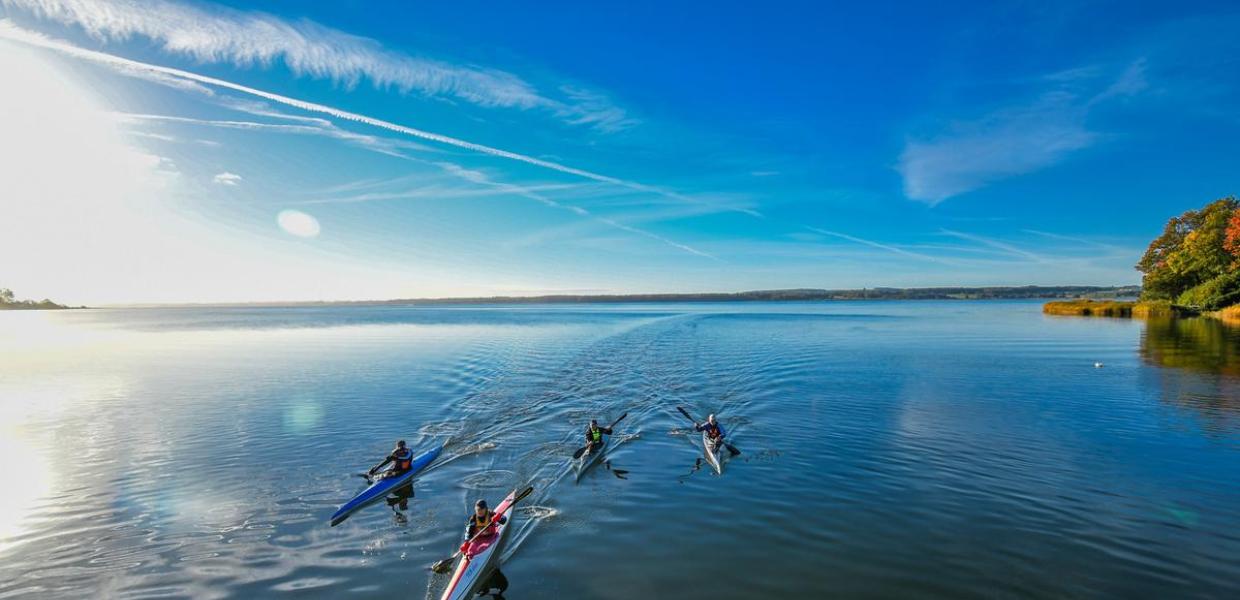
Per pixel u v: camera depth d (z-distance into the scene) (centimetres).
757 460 1891
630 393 3066
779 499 1566
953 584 1140
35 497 1670
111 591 1184
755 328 7944
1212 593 1097
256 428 2414
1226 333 5828
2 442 2222
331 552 1339
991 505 1502
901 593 1113
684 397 2931
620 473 1808
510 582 1184
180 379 3728
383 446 2155
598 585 1165
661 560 1257
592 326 9106
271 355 5181
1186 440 2038
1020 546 1285
